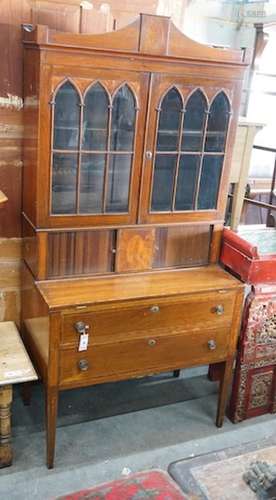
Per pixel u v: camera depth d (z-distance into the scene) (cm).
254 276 212
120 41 180
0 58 196
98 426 226
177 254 222
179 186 212
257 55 384
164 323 204
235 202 267
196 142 208
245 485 196
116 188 201
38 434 218
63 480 194
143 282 208
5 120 204
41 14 198
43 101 177
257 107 409
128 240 209
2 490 187
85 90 182
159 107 195
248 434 228
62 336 187
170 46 188
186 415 238
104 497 185
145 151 200
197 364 219
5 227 219
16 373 189
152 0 218
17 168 212
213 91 202
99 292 195
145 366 208
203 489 192
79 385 197
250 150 257
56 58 174
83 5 204
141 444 217
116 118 192
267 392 237
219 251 230
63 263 202
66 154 188
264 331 224
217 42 392
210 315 212
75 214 196
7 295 229
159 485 193
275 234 267
